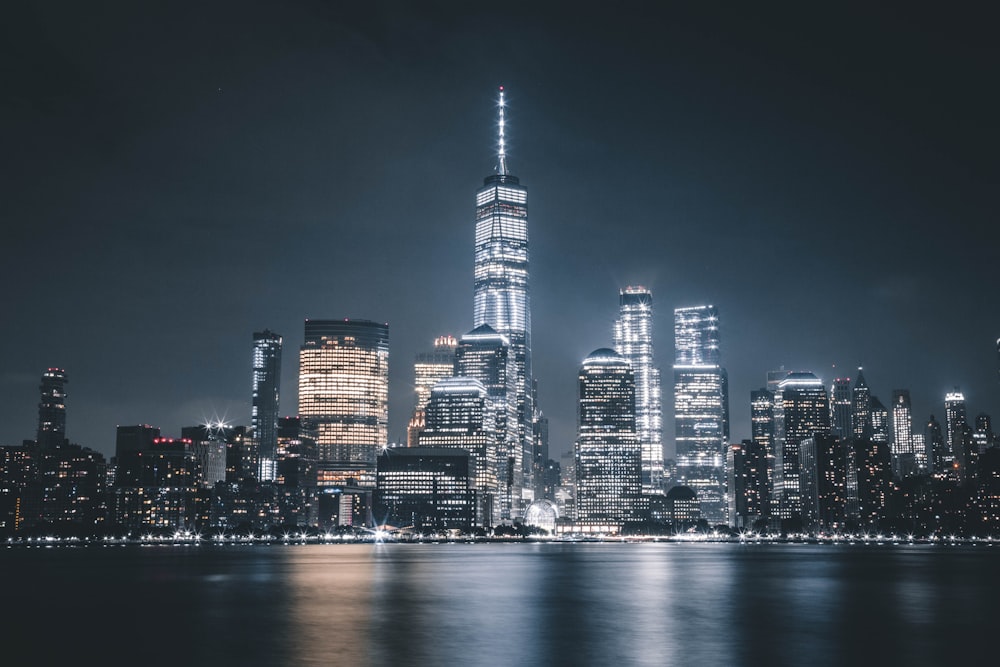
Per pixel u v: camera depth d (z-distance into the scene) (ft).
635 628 574.56
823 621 613.11
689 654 468.75
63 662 456.45
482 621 613.52
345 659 455.63
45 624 611.47
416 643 509.35
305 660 453.17
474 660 449.89
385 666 434.30
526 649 484.33
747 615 652.07
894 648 490.90
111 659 463.83
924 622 609.83
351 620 621.72
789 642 513.86
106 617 652.48
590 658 456.04
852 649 487.20
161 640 529.04
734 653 472.44
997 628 575.79
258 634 551.59
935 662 448.24
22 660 463.42
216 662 450.71
